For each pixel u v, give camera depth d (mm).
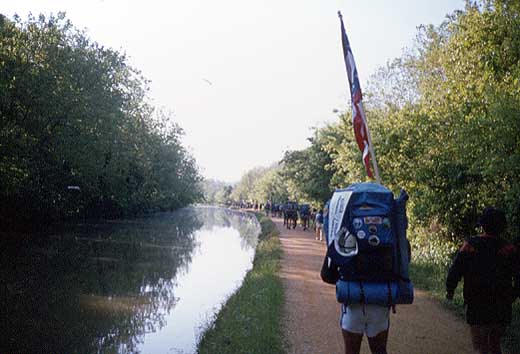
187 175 94875
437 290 11781
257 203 106625
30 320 11734
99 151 38312
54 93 30672
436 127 13281
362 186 4555
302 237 29594
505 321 5160
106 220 52875
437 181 13156
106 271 19516
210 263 23281
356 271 4273
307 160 36688
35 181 34188
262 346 7410
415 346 7559
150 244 31000
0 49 26875
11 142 27406
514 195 9000
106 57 36281
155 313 12805
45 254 23156
